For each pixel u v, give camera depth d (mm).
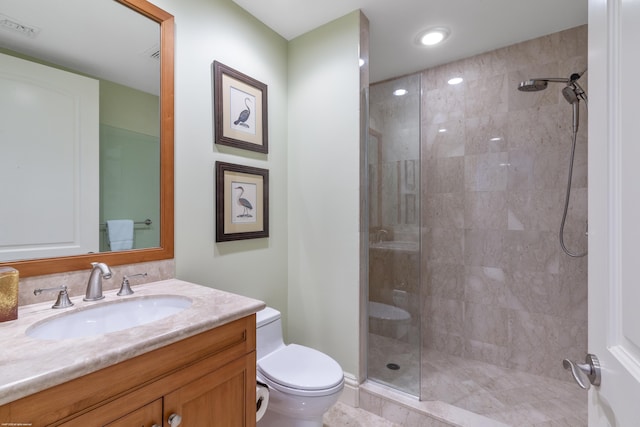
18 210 1006
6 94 988
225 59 1677
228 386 968
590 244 609
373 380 1854
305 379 1321
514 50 2090
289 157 2105
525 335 2055
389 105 1865
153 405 768
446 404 1660
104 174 1213
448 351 2326
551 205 1970
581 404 1702
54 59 1092
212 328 910
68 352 672
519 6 1724
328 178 1923
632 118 456
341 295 1873
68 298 1023
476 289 2223
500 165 2129
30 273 1015
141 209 1325
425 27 1921
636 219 446
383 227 1884
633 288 455
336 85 1878
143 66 1326
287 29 1984
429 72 2414
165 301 1170
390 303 1853
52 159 1081
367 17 1838
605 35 546
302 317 2049
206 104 1581
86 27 1172
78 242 1140
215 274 1638
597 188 578
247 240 1830
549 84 1974
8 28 997
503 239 2125
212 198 1618
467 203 2250
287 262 2113
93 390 663
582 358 1891
